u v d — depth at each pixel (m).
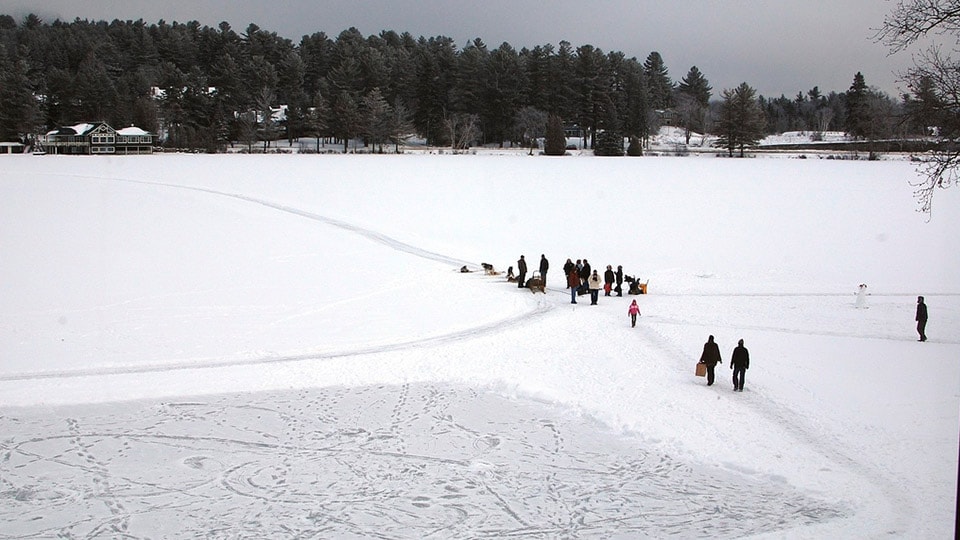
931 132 33.50
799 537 12.62
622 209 56.22
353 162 87.62
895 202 56.19
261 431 17.97
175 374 21.75
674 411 18.41
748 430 17.06
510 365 22.45
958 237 44.94
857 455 15.45
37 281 33.34
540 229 49.66
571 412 19.02
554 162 89.81
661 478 15.39
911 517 12.92
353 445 17.22
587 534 13.28
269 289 32.97
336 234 46.22
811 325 26.53
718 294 32.34
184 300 30.88
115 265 36.78
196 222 48.03
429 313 28.89
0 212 48.84
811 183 67.44
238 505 14.43
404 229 48.94
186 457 16.55
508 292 32.56
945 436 16.09
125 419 18.56
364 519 13.90
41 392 20.14
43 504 14.50
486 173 77.31
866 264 38.88
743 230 48.34
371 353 23.84
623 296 32.03
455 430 18.06
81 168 77.81
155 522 13.80
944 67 22.34
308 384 21.09
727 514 13.77
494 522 13.77
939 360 21.77
